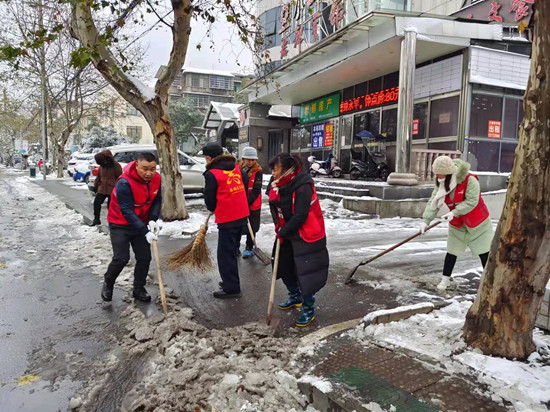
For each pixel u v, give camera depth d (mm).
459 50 11438
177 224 8906
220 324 3967
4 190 19031
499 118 11844
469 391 2604
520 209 2795
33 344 3582
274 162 3852
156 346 3486
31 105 29250
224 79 44625
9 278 5410
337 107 16781
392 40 10805
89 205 12469
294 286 4281
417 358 3059
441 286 4789
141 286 4539
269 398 2678
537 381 2680
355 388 2654
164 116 8906
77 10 7891
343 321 4012
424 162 11359
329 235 8398
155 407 2654
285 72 15797
